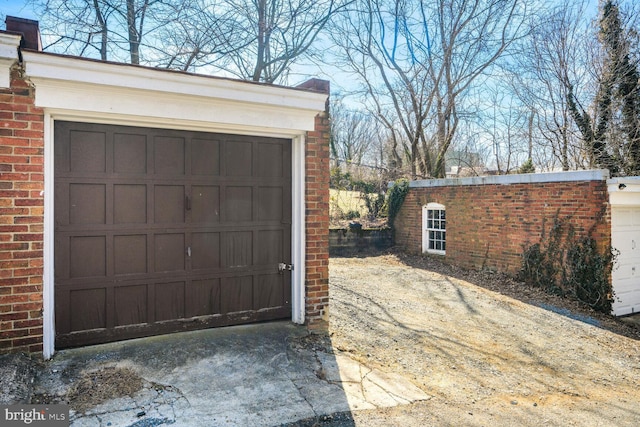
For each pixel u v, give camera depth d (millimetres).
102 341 4297
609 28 13805
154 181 4547
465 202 11188
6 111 3701
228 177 4965
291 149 5352
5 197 3717
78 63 3840
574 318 7617
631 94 13484
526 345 6090
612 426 3908
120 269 4387
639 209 8953
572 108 14703
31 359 3783
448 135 17625
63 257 4109
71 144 4145
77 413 3123
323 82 5348
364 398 3822
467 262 11086
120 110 4129
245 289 5105
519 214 9734
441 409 3818
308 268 5254
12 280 3756
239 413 3332
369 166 18094
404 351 5289
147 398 3412
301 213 5250
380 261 12328
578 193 8586
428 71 17328
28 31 3852
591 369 5469
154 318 4566
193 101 4473
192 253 4770
